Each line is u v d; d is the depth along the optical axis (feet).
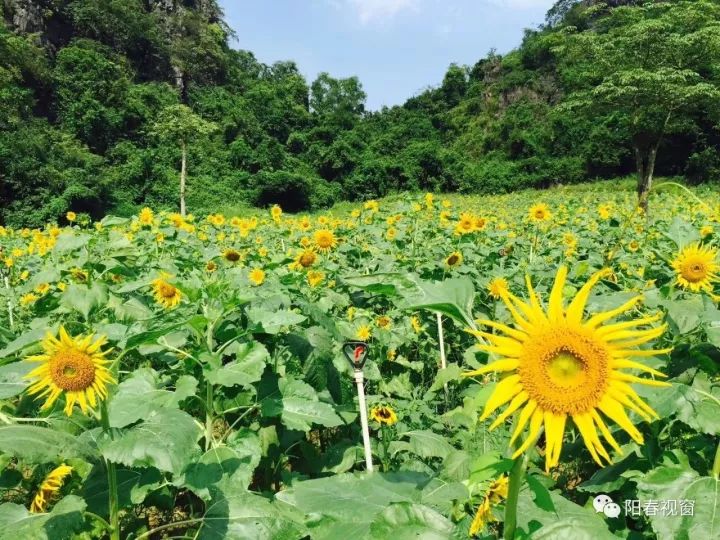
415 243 24.77
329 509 5.05
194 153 171.73
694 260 9.32
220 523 7.22
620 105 77.77
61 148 140.77
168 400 7.79
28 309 19.51
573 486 9.36
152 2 244.63
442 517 4.53
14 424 7.23
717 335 7.30
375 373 11.37
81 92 173.17
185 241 26.35
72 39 204.23
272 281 14.57
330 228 32.91
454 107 269.64
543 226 33.71
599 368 3.95
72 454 6.96
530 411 4.05
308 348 10.04
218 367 8.11
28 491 7.95
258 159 181.68
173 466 6.31
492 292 15.40
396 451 9.15
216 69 247.91
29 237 44.73
